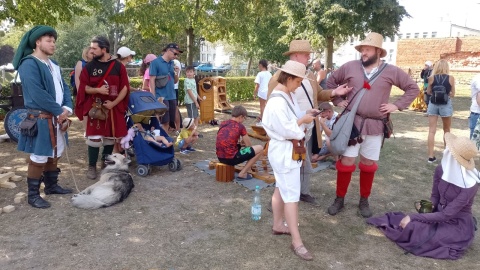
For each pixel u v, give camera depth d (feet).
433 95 21.30
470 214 12.02
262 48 101.96
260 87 31.01
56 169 15.76
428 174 19.86
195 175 18.76
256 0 47.80
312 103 14.07
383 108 13.00
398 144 26.48
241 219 13.96
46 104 13.70
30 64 13.52
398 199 16.37
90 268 10.63
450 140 11.71
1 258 11.04
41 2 32.73
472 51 83.05
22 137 14.11
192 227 13.26
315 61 24.95
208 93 33.19
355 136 13.26
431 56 90.63
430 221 11.85
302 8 59.98
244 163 19.76
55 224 13.17
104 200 14.58
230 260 11.21
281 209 12.53
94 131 17.02
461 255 11.71
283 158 11.05
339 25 56.65
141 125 18.97
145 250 11.66
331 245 12.25
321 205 15.46
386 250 12.03
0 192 15.88
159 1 45.47
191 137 22.91
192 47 52.16
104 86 16.40
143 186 17.06
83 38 117.19
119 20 44.37
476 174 11.56
